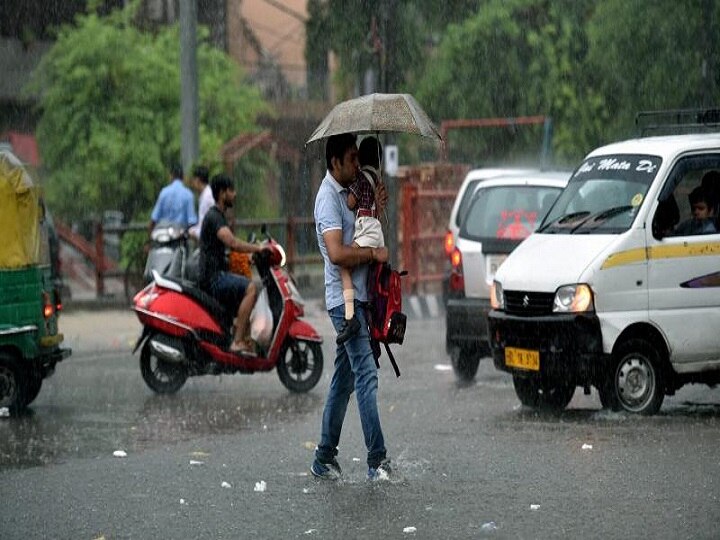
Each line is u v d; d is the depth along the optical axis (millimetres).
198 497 12227
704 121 18781
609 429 15477
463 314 19969
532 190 20438
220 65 40375
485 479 12766
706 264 16656
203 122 38906
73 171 38531
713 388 19469
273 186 49562
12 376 17172
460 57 42094
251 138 33219
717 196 16969
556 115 41125
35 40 48125
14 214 17109
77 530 11117
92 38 38875
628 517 11180
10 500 12203
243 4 55594
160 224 27578
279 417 16828
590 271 16203
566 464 13391
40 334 17344
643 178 16891
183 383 19078
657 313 16422
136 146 38281
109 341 25547
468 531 10805
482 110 41875
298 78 55062
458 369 20312
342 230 12656
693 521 11016
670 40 34344
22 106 47031
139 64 38719
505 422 16172
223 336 18922
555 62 41188
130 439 15289
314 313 30844
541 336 16328
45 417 16953
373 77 31438
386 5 31422
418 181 32469
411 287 32156
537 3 42375
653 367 16500
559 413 16891
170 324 18641
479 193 20703
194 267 22812
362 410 12656
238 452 14383
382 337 12594
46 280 17766
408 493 12203
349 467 13508
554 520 11125
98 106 38688
